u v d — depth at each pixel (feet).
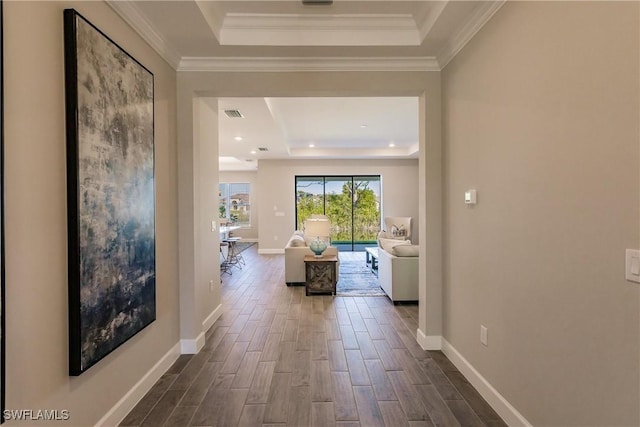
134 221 6.66
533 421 5.59
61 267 4.80
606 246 4.16
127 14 6.51
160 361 8.10
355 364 8.71
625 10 3.86
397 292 14.01
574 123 4.61
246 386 7.67
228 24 8.34
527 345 5.72
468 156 7.79
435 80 9.45
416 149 26.43
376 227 30.99
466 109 7.87
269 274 20.67
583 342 4.54
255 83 9.34
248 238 39.65
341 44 8.54
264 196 30.09
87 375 5.42
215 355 9.27
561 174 4.87
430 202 9.48
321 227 15.98
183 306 9.39
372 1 7.68
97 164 5.43
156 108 7.95
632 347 3.87
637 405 3.84
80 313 5.01
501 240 6.45
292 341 10.21
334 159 30.01
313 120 19.08
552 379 5.14
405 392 7.40
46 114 4.52
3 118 3.87
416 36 8.55
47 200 4.54
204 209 10.84
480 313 7.30
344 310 13.28
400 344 9.96
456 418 6.50
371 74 9.42
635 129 3.76
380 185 30.71
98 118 5.47
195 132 9.48
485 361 7.11
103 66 5.61
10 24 3.98
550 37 5.05
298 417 6.55
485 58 6.98
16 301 4.07
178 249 9.31
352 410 6.76
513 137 6.03
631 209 3.83
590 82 4.34
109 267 5.78
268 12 8.12
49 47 4.58
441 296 9.52
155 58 7.93
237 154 27.40
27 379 4.23
